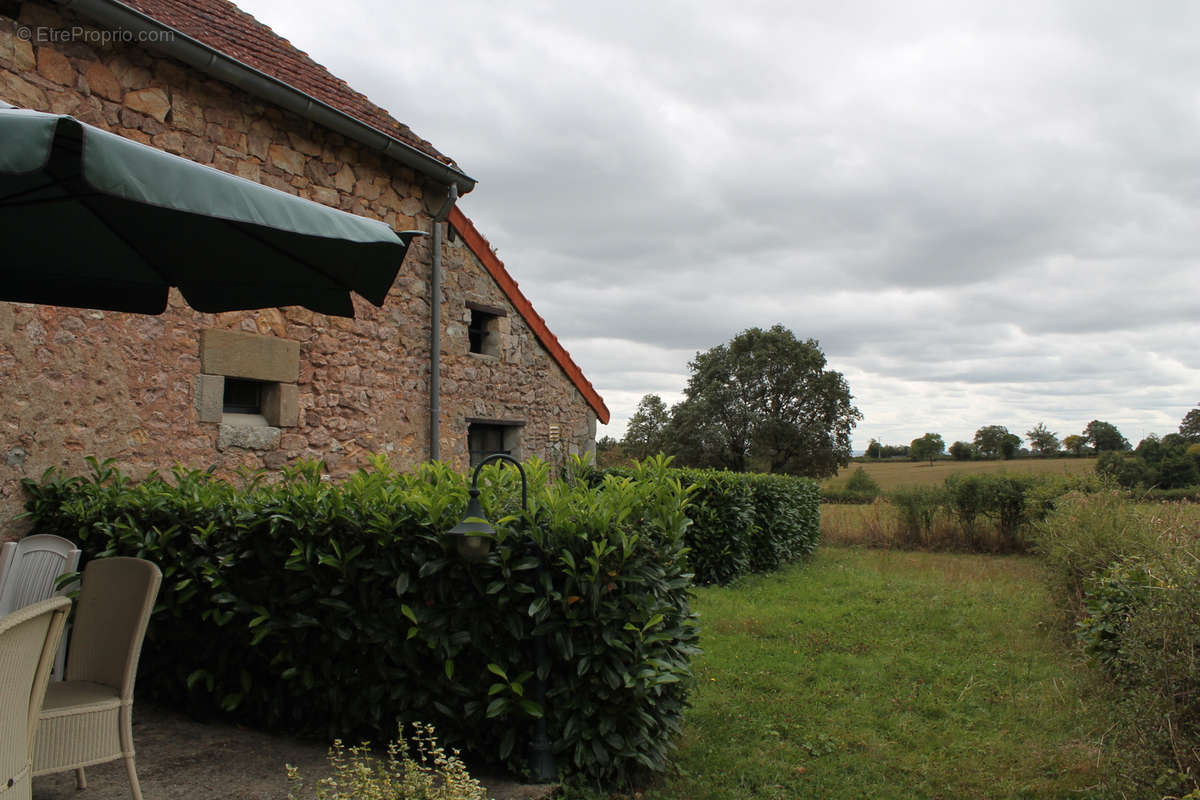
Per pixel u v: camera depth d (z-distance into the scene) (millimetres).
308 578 3865
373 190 7348
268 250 3246
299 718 3979
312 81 7090
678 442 46188
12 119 1800
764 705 5242
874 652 6676
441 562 3594
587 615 3594
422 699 3678
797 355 45688
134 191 1929
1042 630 7426
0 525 4648
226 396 6293
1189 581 3537
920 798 3902
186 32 5844
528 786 3502
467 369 8688
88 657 3195
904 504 16547
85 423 5137
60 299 3916
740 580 10906
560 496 3834
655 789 3791
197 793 3318
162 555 4180
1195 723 3285
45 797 3256
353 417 7141
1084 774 4008
